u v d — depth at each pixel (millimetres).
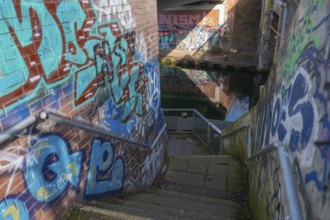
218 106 18031
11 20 2027
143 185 5242
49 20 2389
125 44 3906
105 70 3406
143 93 4891
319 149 1704
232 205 4641
